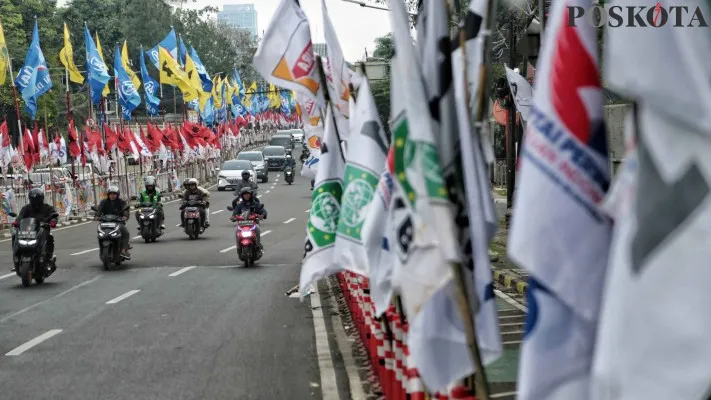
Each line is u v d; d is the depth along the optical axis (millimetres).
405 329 12625
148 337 20438
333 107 16250
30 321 23047
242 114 156625
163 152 86875
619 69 4984
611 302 5004
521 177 6129
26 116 97562
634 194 4922
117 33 148125
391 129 8109
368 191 12633
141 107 154625
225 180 88688
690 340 4703
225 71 186250
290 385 15703
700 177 4684
